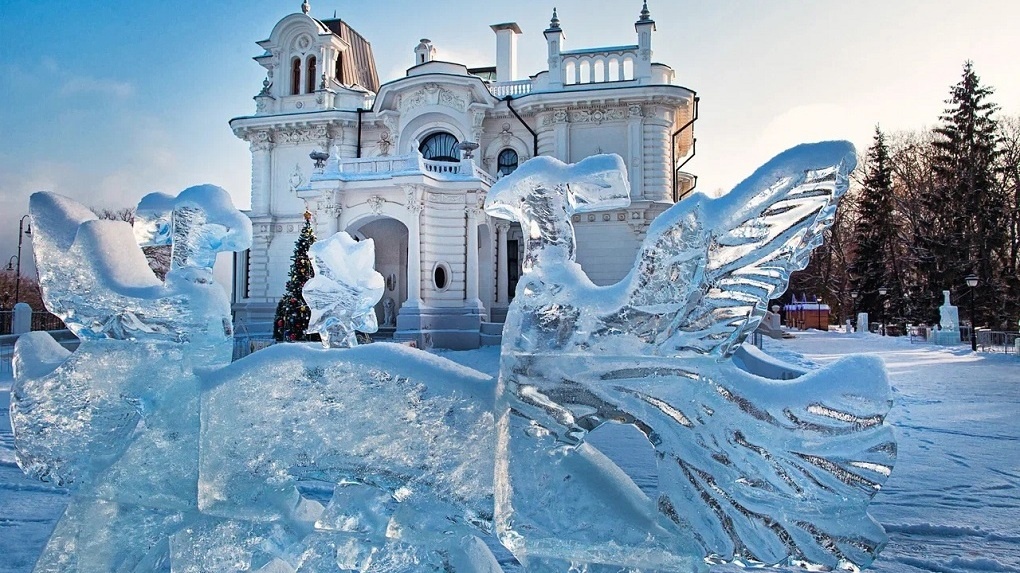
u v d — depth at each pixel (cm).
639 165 2998
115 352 268
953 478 657
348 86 3481
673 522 190
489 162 3170
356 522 227
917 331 3488
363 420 224
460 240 2603
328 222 2516
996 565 414
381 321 3008
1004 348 2719
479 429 215
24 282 5128
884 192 4906
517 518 200
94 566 254
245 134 3309
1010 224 4172
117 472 256
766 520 184
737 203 180
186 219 269
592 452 211
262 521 240
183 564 243
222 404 242
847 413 181
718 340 190
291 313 1955
